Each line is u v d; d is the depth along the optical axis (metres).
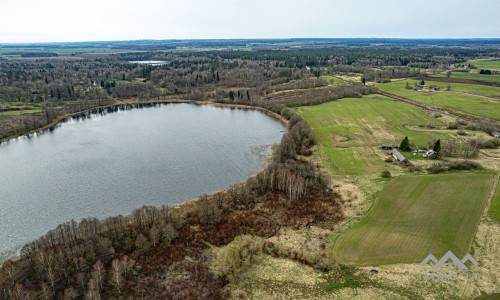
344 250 78.69
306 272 72.94
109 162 139.88
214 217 91.19
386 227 87.12
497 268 70.69
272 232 87.88
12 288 64.88
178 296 66.75
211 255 79.31
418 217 90.94
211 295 67.12
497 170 119.00
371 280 69.31
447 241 80.44
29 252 73.94
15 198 108.75
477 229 84.44
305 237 85.25
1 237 88.06
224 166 135.75
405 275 70.12
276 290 68.12
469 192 103.06
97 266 68.94
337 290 67.25
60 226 79.12
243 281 70.88
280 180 109.31
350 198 103.75
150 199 108.62
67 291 64.25
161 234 83.81
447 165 121.62
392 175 118.50
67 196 110.44
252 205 101.44
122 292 67.44
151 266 75.12
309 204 101.44
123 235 82.31
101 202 106.69
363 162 133.00
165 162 139.88
